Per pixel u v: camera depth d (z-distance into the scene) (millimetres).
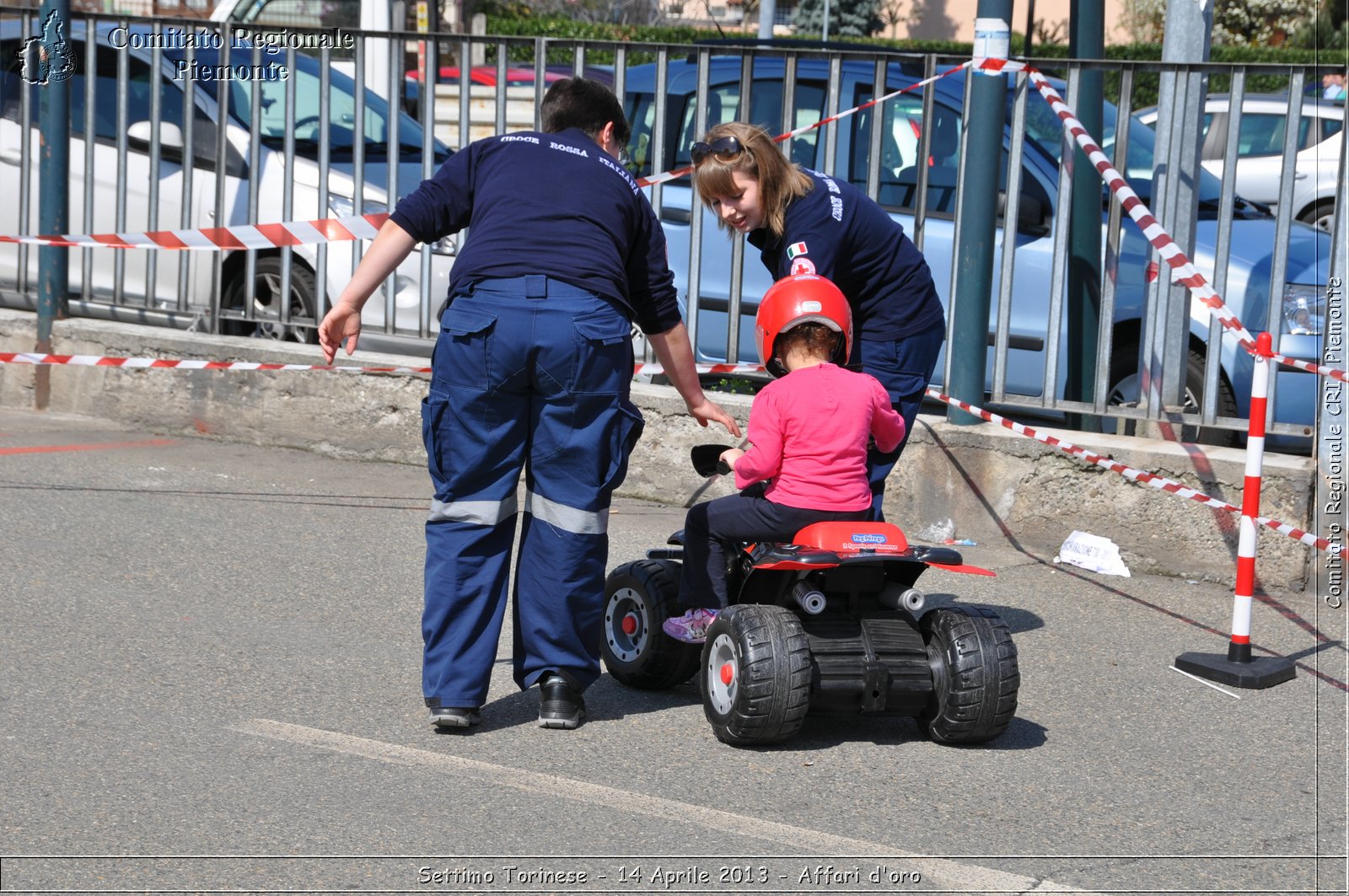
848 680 4832
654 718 5215
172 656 5543
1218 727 5332
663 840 4141
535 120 8430
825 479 4945
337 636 5887
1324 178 13625
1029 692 5648
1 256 10445
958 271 7652
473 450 4836
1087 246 8148
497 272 4789
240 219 9625
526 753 4785
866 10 35500
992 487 7645
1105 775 4816
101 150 10047
